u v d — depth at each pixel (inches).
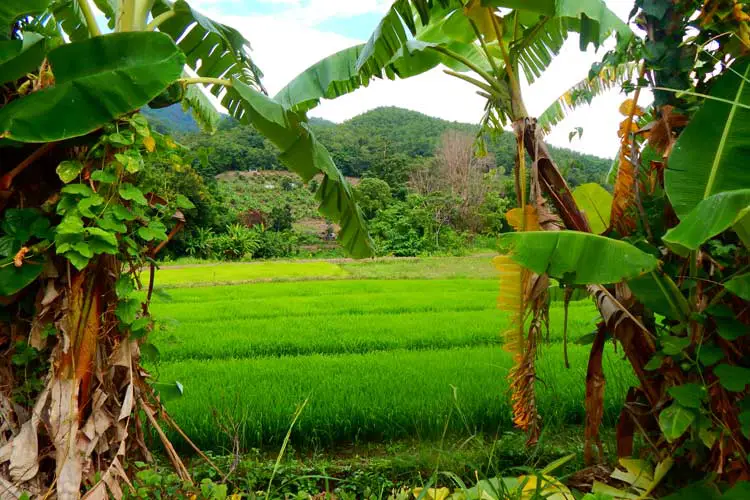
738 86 103.0
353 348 341.1
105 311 109.3
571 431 195.2
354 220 172.1
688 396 99.6
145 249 112.5
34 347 102.7
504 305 136.9
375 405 197.5
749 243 98.0
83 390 105.7
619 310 120.4
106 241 98.1
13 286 96.4
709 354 101.9
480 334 371.6
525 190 141.1
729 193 85.2
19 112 90.4
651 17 113.6
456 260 1162.6
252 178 1982.0
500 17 163.2
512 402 143.9
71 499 99.7
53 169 106.9
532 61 184.4
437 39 202.8
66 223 94.0
